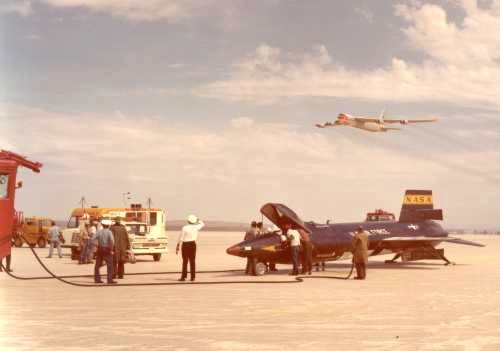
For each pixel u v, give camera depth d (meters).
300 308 12.63
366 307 12.84
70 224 34.25
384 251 27.19
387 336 9.38
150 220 31.77
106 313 11.74
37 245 46.56
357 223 26.50
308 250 22.58
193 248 19.05
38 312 11.83
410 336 9.40
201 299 14.17
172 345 8.57
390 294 15.45
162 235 31.98
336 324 10.54
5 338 9.04
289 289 16.70
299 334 9.52
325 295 15.15
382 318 11.26
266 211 22.80
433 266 28.14
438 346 8.62
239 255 21.50
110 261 17.84
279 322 10.72
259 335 9.41
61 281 18.80
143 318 11.11
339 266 28.34
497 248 63.78
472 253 46.62
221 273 23.14
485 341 9.03
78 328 9.98
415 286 17.73
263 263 22.12
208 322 10.69
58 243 33.28
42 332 9.58
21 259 31.83
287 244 22.20
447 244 84.88
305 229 22.70
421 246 28.45
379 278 20.83
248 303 13.41
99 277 18.03
